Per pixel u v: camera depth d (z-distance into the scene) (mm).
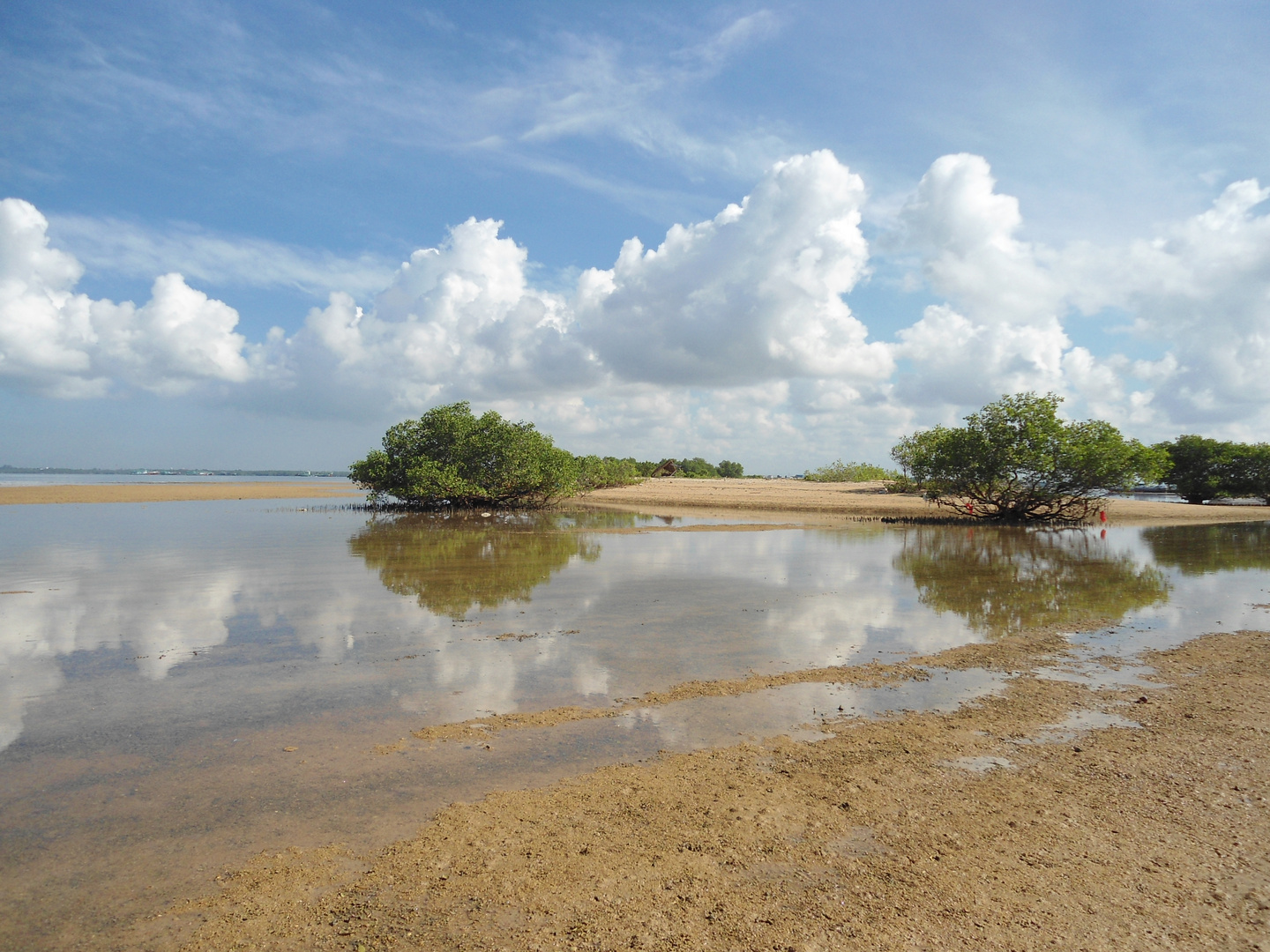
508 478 35594
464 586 12633
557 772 5023
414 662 7809
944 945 3133
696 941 3160
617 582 13289
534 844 4008
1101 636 9336
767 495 47531
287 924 3289
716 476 107250
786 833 4145
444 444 36562
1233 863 3832
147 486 55688
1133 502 46344
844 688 7031
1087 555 18453
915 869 3760
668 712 6301
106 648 8320
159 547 17859
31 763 5152
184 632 9086
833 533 24500
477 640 8797
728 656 8188
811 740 5656
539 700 6598
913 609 10992
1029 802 4562
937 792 4707
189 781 4867
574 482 40250
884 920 3311
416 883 3619
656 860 3838
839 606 11148
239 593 11727
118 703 6453
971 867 3781
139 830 4195
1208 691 6965
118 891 3574
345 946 3127
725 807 4480
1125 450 29141
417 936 3193
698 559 16844
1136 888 3594
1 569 14047
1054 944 3145
